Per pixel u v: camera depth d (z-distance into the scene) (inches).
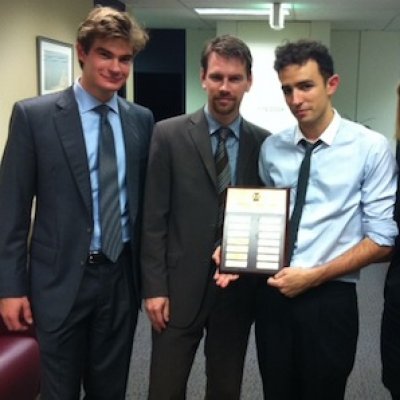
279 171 64.5
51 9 154.2
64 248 64.0
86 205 63.8
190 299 68.5
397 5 215.3
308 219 61.2
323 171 60.9
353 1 207.3
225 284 62.3
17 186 62.7
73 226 64.0
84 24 61.4
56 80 158.7
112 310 67.8
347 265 59.8
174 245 69.0
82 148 63.4
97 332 68.6
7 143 63.3
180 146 67.2
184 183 67.2
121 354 70.6
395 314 61.9
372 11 229.6
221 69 64.2
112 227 65.2
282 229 61.9
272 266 61.3
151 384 71.6
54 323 64.8
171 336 69.4
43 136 62.3
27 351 84.1
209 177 67.0
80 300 65.3
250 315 72.4
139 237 69.7
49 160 62.6
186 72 300.8
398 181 62.2
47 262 64.7
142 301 73.9
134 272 69.6
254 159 69.8
